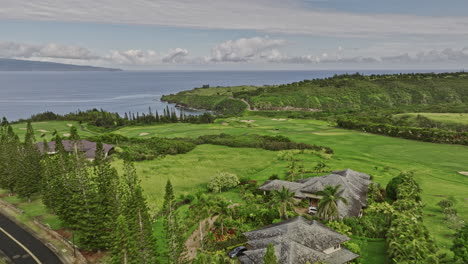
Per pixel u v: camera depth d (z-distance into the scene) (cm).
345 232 4703
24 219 5266
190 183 7312
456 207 5991
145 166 8456
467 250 3756
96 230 4269
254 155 10150
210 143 12288
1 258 4138
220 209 4938
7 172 6228
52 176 5219
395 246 3800
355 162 9406
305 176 7888
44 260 4125
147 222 3659
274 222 5050
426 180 7794
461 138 11938
